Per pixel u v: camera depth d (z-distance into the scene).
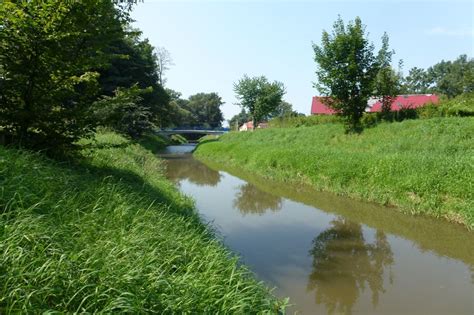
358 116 20.05
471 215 8.64
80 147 7.90
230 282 4.69
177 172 20.11
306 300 5.59
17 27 6.31
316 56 19.94
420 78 89.69
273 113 47.22
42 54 6.80
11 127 7.03
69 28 6.71
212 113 111.38
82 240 4.27
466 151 13.16
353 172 12.91
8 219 3.97
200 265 4.83
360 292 5.86
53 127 7.22
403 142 15.73
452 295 5.73
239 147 25.56
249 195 13.36
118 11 7.75
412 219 9.61
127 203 6.06
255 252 7.46
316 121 28.78
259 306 4.65
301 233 8.74
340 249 7.72
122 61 30.83
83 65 7.28
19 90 6.95
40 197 4.89
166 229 5.88
